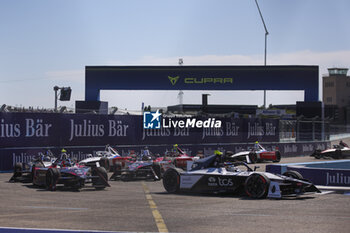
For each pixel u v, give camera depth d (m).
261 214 10.01
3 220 9.16
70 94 27.42
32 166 17.27
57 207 11.05
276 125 37.47
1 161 21.58
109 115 25.91
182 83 50.19
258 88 50.16
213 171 14.01
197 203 11.84
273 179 12.80
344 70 117.88
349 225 8.76
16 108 24.34
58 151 23.61
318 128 47.06
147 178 19.47
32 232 7.98
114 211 10.39
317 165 24.14
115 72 49.88
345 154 36.16
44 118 23.22
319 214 10.05
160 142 28.52
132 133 27.03
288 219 9.37
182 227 8.49
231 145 33.00
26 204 11.62
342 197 13.37
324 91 119.19
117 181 18.70
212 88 50.16
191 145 30.27
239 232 8.08
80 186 15.19
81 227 8.45
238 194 13.80
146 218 9.44
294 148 39.06
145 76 50.06
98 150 25.23
